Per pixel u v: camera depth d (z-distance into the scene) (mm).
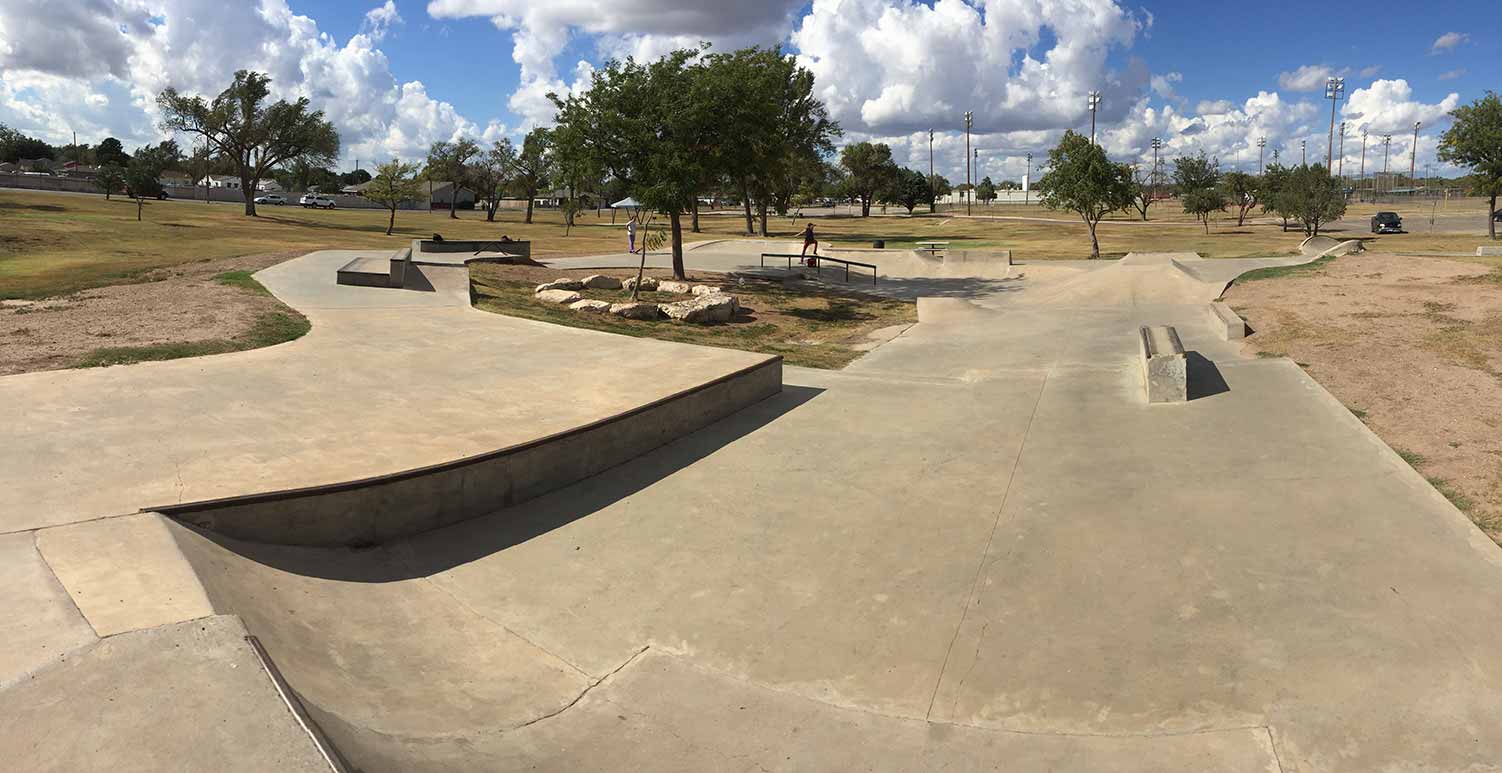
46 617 3598
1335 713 4031
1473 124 31375
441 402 7879
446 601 5191
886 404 9891
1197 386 9742
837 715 4234
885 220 69062
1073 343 13438
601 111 17531
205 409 7070
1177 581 5383
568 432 7039
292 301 13188
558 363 9805
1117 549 5863
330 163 54344
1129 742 3945
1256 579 5320
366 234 40281
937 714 4230
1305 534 5844
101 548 4289
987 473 7438
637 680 4523
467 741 3805
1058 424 8773
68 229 27938
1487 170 31172
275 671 3355
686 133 17500
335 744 3242
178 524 4715
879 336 15648
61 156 114625
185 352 9117
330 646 4305
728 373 9383
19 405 6793
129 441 6098
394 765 3359
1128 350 12562
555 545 6039
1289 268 20281
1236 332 12656
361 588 5094
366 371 8938
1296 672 4363
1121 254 31734
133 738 2891
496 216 76812
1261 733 3932
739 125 17875
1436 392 8711
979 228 54000
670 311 16094
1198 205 48688
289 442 6375
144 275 16141
